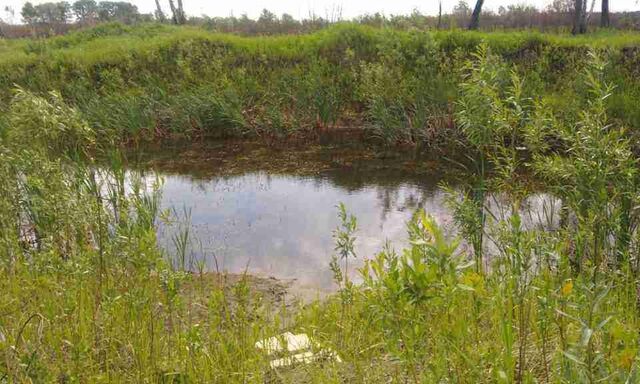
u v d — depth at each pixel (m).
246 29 23.23
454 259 2.59
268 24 23.19
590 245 4.39
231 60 15.45
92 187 6.80
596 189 3.91
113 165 7.88
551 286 3.33
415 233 3.10
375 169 10.78
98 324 3.94
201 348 3.61
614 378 2.47
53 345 3.66
